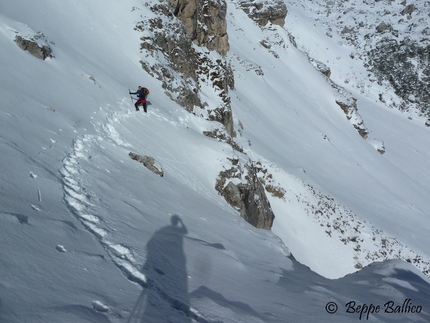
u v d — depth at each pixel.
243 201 17.53
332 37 98.56
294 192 26.33
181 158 16.45
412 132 71.00
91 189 8.14
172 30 27.55
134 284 4.52
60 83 14.92
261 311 5.02
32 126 10.37
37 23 18.97
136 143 14.82
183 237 7.75
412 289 7.71
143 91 17.53
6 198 5.39
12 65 13.48
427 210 42.16
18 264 3.71
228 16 60.91
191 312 4.33
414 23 99.69
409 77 86.50
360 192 37.44
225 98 30.56
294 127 42.69
